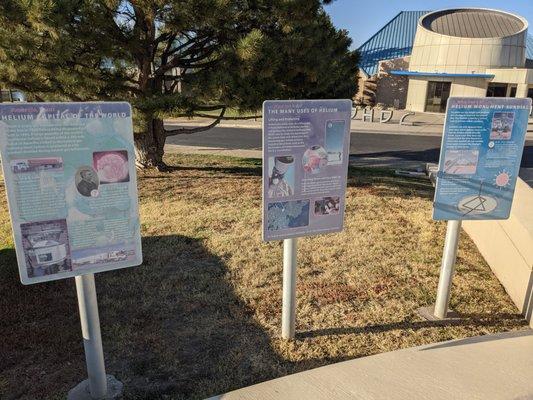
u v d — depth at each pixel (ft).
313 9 24.88
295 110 10.62
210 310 13.71
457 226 12.70
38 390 10.44
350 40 32.45
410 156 44.47
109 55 24.06
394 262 17.20
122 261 9.63
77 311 13.65
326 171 11.33
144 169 32.53
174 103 23.41
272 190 10.96
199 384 10.61
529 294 13.34
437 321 13.38
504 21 107.76
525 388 10.00
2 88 23.62
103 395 10.11
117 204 9.30
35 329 12.73
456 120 11.70
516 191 18.37
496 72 97.30
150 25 25.30
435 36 104.12
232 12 22.39
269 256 17.44
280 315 13.48
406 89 114.21
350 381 10.25
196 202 24.59
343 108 11.05
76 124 8.61
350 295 14.71
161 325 12.93
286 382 10.23
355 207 24.12
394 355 11.32
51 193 8.72
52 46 20.65
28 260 8.84
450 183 12.17
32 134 8.34
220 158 40.16
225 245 18.43
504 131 11.98
